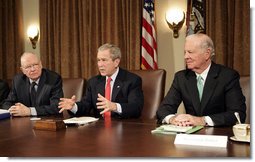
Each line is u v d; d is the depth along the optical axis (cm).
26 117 207
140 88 230
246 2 310
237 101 183
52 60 426
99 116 218
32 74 243
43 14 426
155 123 173
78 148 113
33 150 112
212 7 327
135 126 162
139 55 368
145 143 119
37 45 453
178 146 113
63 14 410
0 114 197
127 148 112
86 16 399
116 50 231
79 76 411
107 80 235
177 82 206
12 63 456
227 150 105
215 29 327
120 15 380
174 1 367
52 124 152
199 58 190
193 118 159
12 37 454
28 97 252
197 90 196
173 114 182
